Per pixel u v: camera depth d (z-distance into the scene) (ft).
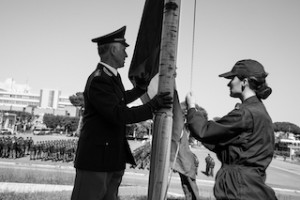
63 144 87.30
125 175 72.74
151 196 9.12
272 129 8.14
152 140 9.45
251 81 8.41
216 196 7.72
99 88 9.50
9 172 51.08
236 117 7.76
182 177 24.76
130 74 12.23
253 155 7.61
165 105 9.29
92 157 9.75
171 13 9.57
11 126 290.76
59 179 47.91
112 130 10.05
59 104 613.93
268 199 7.40
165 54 9.47
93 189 9.74
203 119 8.29
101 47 10.46
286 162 224.12
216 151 8.21
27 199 30.12
